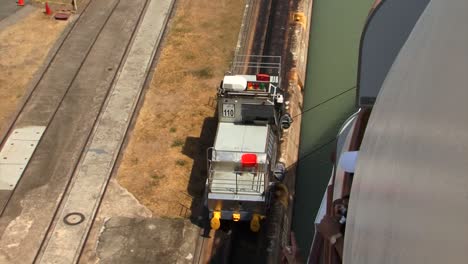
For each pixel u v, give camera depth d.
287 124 22.56
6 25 31.20
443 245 4.38
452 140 4.59
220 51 29.92
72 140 24.31
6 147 23.83
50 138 24.36
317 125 26.53
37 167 22.97
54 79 27.62
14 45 29.77
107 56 29.34
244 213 19.75
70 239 20.27
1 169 22.78
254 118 21.17
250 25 31.75
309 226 22.05
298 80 27.64
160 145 24.33
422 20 6.09
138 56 29.44
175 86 27.56
